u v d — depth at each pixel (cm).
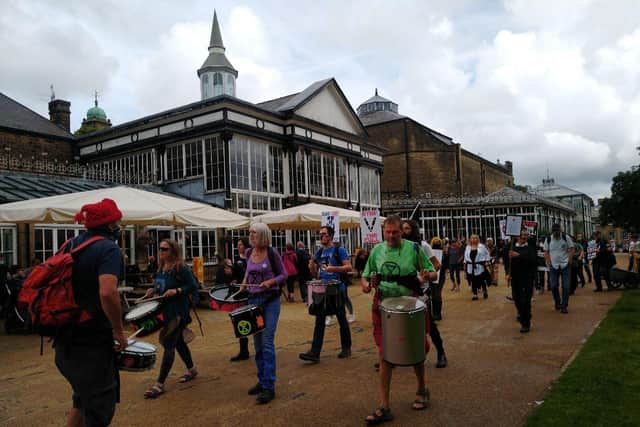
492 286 1745
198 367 671
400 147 4694
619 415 424
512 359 652
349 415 469
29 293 330
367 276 517
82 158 2462
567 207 5212
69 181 1777
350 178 2844
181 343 599
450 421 444
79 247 338
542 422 418
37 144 2311
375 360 677
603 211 5147
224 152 2005
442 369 614
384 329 445
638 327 812
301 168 2414
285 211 1688
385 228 507
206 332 943
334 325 982
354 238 2923
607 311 1026
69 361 335
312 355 665
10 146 2194
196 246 2009
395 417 458
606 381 516
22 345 877
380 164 3184
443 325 934
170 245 578
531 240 852
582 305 1152
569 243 1044
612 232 8262
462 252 2009
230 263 1174
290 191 2339
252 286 554
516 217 1020
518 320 888
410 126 4691
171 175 2173
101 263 332
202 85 4116
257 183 2166
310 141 2452
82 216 354
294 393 541
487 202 3878
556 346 720
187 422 465
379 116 5119
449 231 3941
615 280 1453
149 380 612
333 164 2708
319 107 2619
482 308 1165
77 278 332
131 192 1175
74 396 348
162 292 568
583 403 456
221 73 4078
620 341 706
